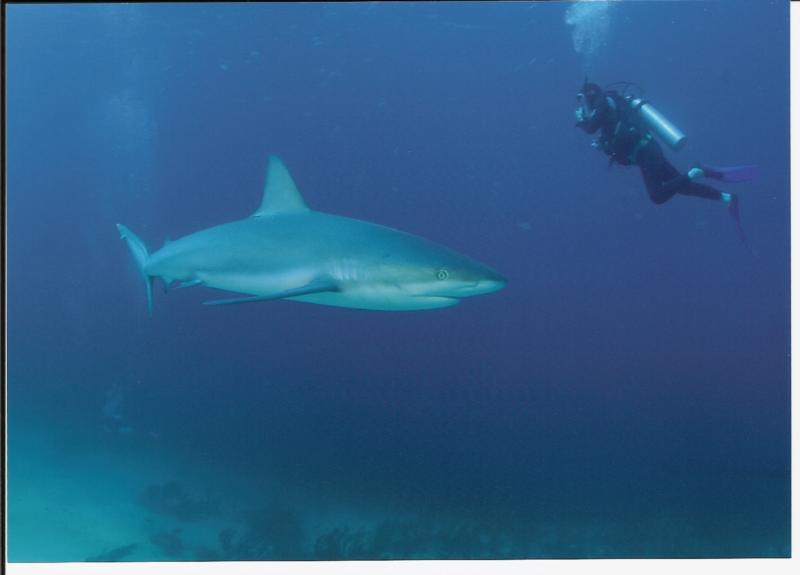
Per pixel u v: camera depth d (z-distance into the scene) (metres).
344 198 31.03
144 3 15.75
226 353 19.62
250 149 28.91
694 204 26.33
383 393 15.16
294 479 9.08
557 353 28.36
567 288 30.81
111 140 24.88
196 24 16.80
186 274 5.34
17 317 21.72
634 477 10.25
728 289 28.11
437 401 15.55
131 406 15.38
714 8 20.34
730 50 21.41
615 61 22.03
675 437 14.36
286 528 7.57
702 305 29.31
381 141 29.27
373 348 20.88
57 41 17.84
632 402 16.19
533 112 25.75
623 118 6.61
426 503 8.29
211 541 7.45
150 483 9.41
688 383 14.84
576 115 6.70
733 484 9.82
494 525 7.89
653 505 8.84
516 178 30.48
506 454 12.41
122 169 25.61
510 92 24.16
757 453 11.56
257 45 18.16
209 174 29.31
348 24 17.95
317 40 18.56
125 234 5.91
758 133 24.42
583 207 30.52
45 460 10.70
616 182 29.70
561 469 10.97
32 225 23.89
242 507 8.27
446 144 29.44
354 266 4.68
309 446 11.39
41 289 23.11
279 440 11.72
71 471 10.03
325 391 15.80
